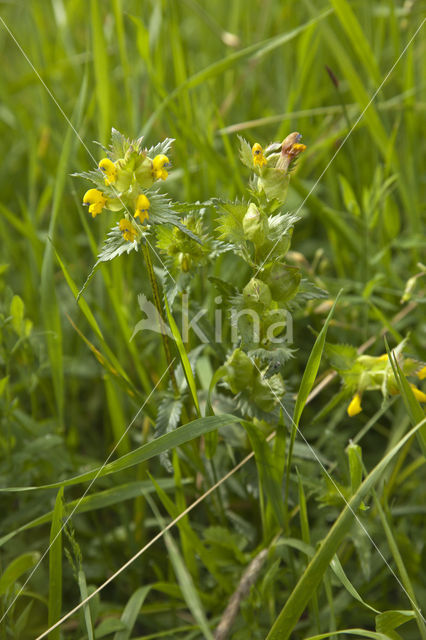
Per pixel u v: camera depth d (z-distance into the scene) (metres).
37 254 0.81
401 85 0.97
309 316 0.82
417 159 0.88
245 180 0.83
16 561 0.68
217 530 0.71
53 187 0.86
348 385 0.70
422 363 0.69
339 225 0.81
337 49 0.82
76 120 0.82
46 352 0.81
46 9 1.19
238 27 1.13
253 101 0.98
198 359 0.76
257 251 0.67
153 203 0.65
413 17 0.96
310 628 0.71
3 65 1.21
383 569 0.72
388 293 0.82
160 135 0.87
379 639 0.64
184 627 0.70
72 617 0.72
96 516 0.78
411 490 0.76
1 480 0.74
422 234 0.83
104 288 0.83
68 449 0.79
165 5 0.85
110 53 0.96
